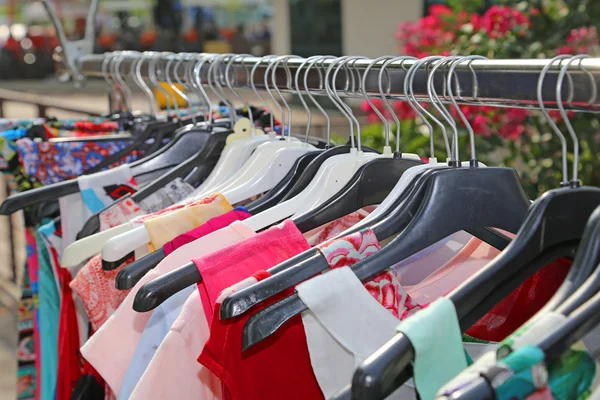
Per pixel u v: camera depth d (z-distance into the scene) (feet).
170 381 2.64
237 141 3.59
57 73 6.01
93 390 3.48
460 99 2.59
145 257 2.87
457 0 8.87
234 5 51.44
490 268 2.02
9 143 4.45
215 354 2.43
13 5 54.13
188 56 4.11
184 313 2.66
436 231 2.44
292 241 2.69
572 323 1.67
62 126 5.01
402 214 2.51
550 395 1.70
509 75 2.35
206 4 50.80
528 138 8.02
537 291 2.76
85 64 5.49
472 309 2.17
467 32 8.33
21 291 4.95
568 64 2.17
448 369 1.89
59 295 4.23
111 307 3.29
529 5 8.18
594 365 1.80
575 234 2.18
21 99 8.09
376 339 2.28
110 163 4.29
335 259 2.39
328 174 3.00
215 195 3.19
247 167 3.40
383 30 20.81
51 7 5.68
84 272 3.25
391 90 2.91
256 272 2.43
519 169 9.06
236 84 3.76
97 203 3.80
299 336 2.50
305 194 3.00
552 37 8.02
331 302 2.25
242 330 2.38
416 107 2.78
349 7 21.98
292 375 2.52
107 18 50.62
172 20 46.52
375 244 2.44
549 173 8.02
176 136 4.02
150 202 3.61
